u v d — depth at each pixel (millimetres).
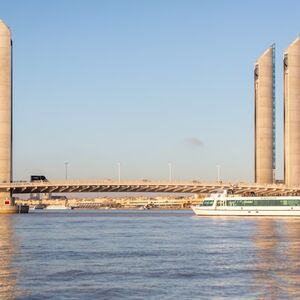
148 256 103312
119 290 71938
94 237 144000
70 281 77750
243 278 79938
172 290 72000
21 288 73125
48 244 124438
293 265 91188
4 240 133625
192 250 112438
